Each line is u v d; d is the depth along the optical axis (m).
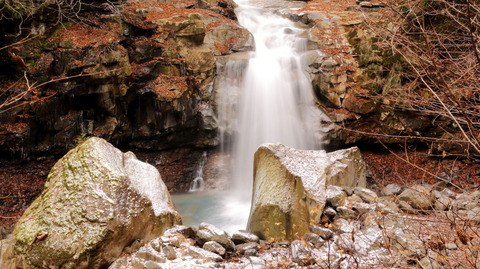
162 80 9.73
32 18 9.09
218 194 9.95
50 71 8.80
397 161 10.62
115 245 5.19
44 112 8.77
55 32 9.23
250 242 5.80
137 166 6.21
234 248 5.64
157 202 5.96
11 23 8.92
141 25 10.06
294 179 6.14
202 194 9.98
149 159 10.18
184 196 9.83
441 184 8.77
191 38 10.47
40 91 8.68
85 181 5.39
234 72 10.62
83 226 5.10
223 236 5.63
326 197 6.10
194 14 10.63
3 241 5.47
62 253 5.00
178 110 9.73
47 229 5.16
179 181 10.23
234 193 10.00
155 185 6.19
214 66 10.44
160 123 9.84
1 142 8.37
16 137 8.45
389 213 5.97
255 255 5.56
